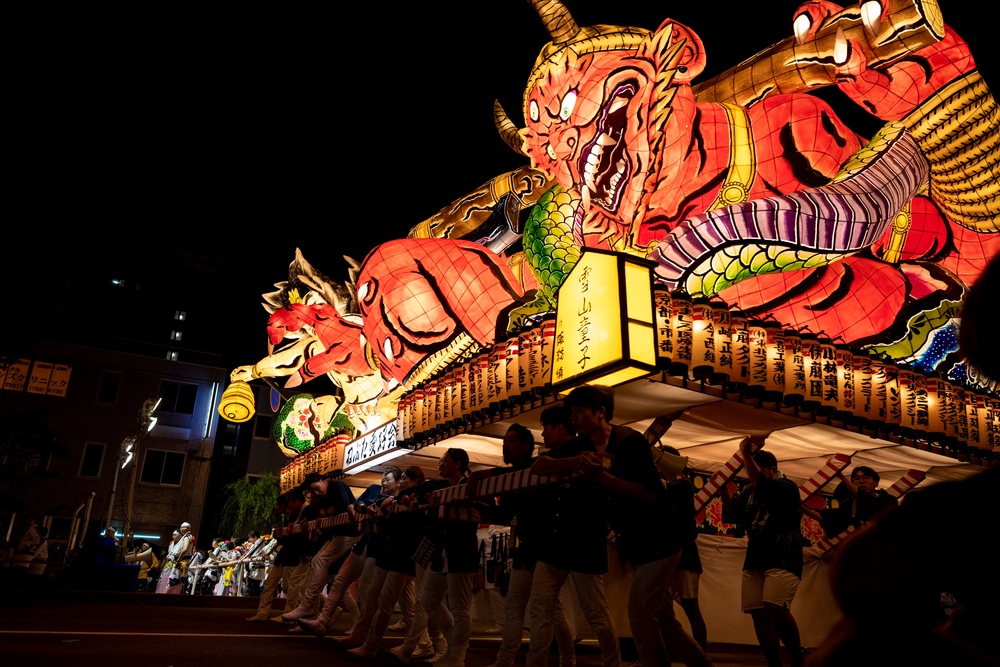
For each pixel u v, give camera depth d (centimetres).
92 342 3105
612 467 322
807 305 720
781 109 740
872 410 679
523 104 823
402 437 980
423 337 918
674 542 316
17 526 2680
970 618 91
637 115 687
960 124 691
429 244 938
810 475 992
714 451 887
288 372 1420
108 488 2906
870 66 707
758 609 488
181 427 3097
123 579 1382
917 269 813
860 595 91
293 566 880
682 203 733
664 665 310
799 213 647
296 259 1323
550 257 852
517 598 398
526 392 733
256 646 594
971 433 727
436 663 539
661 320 602
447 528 493
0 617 735
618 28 757
